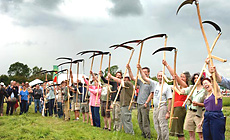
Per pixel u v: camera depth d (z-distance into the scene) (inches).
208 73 171.0
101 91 335.6
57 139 252.7
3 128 301.9
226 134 306.3
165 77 210.7
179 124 232.8
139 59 235.8
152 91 259.3
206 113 185.8
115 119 315.0
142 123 276.2
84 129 313.3
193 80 237.0
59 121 393.7
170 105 233.6
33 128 289.7
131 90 292.2
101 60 308.7
